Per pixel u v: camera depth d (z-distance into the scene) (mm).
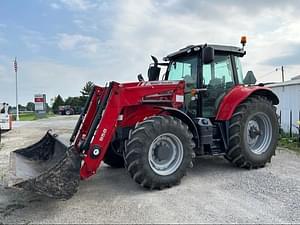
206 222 3223
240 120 5191
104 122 4137
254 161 5305
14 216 3510
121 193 4223
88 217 3432
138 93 4465
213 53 4953
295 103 9656
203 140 4930
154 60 6133
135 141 4160
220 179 4770
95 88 4738
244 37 5703
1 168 5887
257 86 5746
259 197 3932
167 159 4410
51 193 3465
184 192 4184
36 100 30344
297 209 3525
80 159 3840
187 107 5328
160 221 3271
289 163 5781
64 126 16828
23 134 12984
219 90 5461
